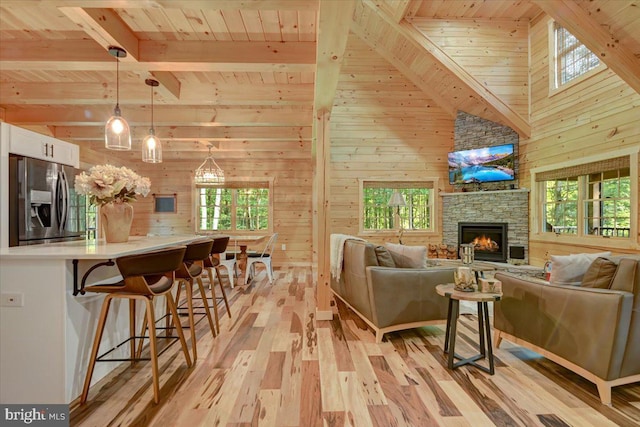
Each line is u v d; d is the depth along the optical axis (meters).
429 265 5.77
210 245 2.90
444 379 2.15
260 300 4.17
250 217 7.38
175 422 1.71
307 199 7.26
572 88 4.62
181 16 2.26
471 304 4.01
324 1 1.65
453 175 6.52
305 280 5.45
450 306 2.57
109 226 2.59
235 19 2.31
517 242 5.71
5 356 1.85
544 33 5.09
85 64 2.56
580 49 4.62
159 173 7.25
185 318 3.44
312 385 2.08
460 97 6.22
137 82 3.44
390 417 1.75
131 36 2.44
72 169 3.82
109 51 2.38
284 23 2.36
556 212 5.13
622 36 3.32
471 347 2.70
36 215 3.24
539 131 5.29
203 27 2.40
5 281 1.85
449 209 6.66
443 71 5.84
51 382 1.85
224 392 2.00
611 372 1.86
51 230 3.43
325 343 2.76
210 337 2.90
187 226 7.26
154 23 2.34
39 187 3.28
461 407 1.84
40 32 2.43
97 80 3.40
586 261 2.45
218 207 7.36
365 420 1.72
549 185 5.28
